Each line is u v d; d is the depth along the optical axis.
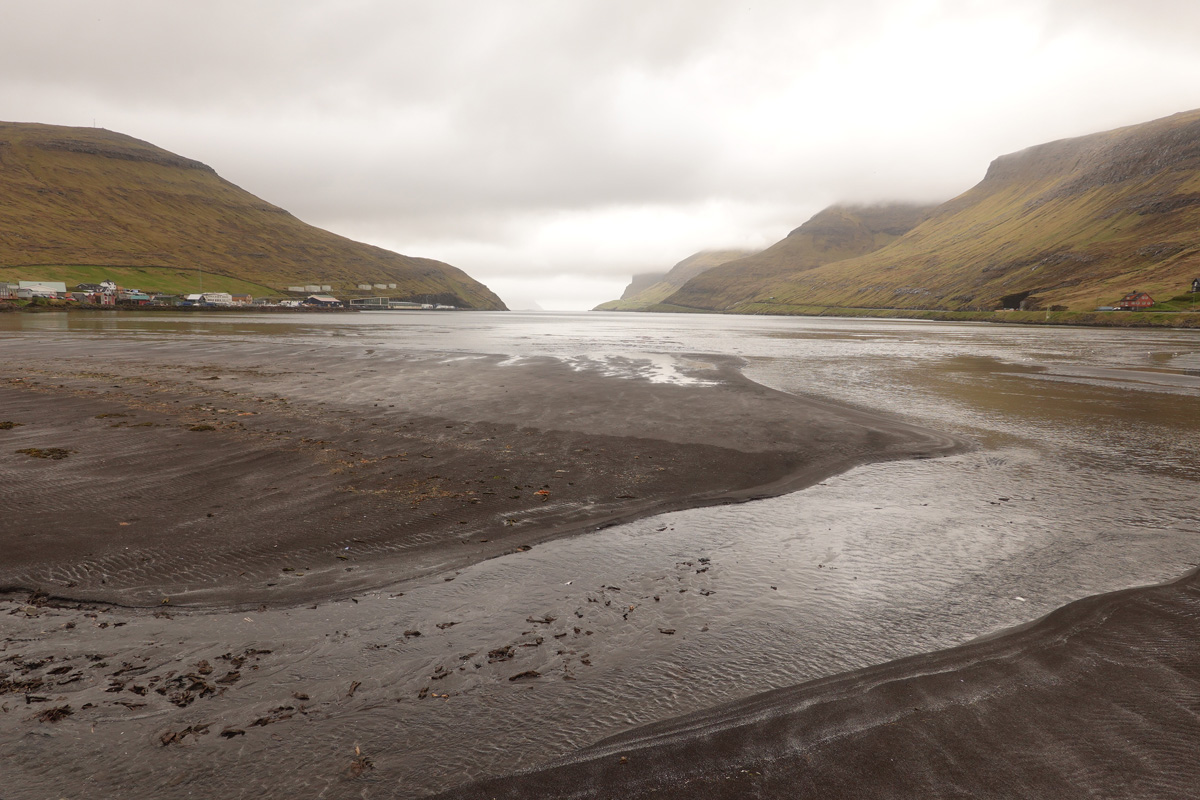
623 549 12.14
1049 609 9.77
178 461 17.50
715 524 13.68
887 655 8.42
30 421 22.64
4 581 10.14
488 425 23.36
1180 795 5.85
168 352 52.56
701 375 41.06
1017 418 27.28
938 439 22.61
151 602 9.62
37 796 5.77
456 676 7.79
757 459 19.34
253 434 21.06
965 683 7.71
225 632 8.79
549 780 6.05
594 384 35.09
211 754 6.36
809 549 12.31
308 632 8.83
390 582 10.48
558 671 7.95
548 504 14.65
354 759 6.32
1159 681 7.71
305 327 111.00
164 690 7.41
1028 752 6.45
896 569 11.36
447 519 13.45
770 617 9.47
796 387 36.97
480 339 81.12
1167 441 22.73
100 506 13.69
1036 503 15.43
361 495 14.84
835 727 6.87
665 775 6.12
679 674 7.90
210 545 11.75
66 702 7.12
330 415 24.69
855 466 18.92
